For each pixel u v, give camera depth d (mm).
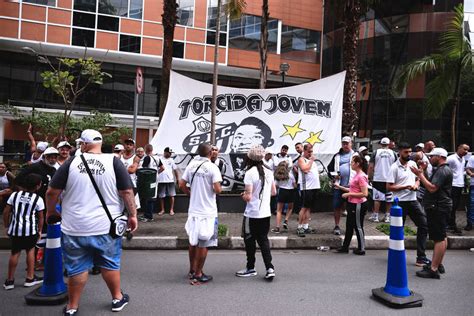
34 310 4559
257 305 4730
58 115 17500
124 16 24750
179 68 27344
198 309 4586
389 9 23953
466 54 12609
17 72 25047
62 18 23516
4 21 22562
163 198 10484
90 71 15562
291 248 7883
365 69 24703
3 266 6301
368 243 7891
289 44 28484
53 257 4934
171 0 12500
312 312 4531
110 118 18703
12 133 22469
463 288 5398
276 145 11516
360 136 24859
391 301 4691
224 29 26422
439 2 22781
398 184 6797
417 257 6625
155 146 11070
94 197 4109
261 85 15844
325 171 11391
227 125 11531
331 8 13000
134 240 7691
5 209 5293
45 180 6066
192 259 5660
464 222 9852
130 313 4441
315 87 11828
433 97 13586
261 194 5809
